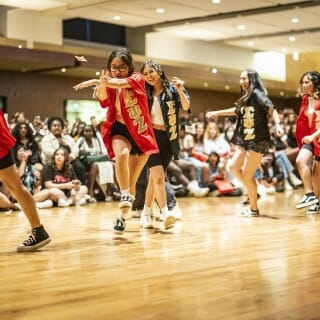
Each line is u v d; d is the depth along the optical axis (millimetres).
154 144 5043
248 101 6551
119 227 5340
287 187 11547
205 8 12906
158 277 3514
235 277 3502
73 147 9000
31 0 12055
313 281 3385
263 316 2670
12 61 12258
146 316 2689
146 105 5043
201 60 16812
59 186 8461
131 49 15852
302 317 2648
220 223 6137
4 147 4246
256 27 14781
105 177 9180
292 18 13711
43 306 2889
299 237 5129
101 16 13570
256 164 6648
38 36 13672
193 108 17984
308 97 6875
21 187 4395
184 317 2666
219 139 10750
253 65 18312
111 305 2891
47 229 5703
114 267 3820
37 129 9922
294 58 19172
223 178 10391
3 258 4164
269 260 4043
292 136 12359
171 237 5125
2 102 13781
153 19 13961
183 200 9469
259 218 6613
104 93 5012
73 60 13062
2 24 13234
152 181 5613
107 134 5066
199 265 3871
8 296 3094
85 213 7398
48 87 14523
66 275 3590
